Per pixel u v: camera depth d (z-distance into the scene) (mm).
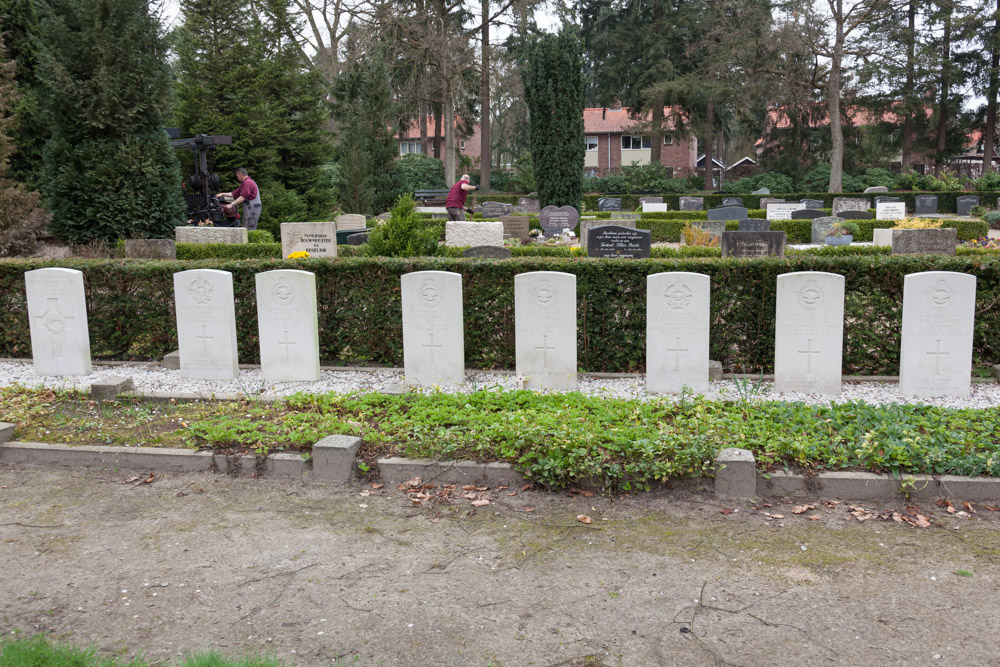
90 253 14992
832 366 7395
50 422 6895
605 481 5445
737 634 3715
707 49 45219
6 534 4961
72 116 15852
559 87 25953
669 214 29000
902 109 45406
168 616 3932
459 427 6145
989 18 43469
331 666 3469
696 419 6059
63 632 3779
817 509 5164
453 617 3898
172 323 9555
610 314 8609
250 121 24406
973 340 7961
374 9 39125
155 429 6695
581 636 3715
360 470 5801
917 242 16141
